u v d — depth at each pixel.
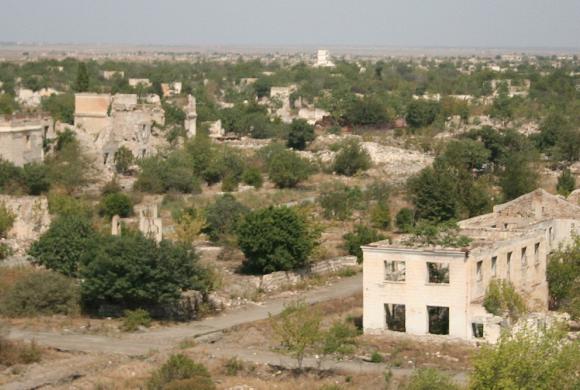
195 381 65.44
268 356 75.50
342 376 70.19
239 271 102.44
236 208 116.31
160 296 86.38
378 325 79.44
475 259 77.56
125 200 127.50
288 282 100.94
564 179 153.12
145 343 78.94
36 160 144.88
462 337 76.81
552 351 59.09
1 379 68.88
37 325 83.31
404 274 79.75
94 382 68.56
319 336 72.44
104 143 159.62
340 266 108.56
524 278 84.88
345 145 182.88
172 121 189.38
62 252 94.62
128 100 170.38
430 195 128.62
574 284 90.00
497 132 186.12
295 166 160.50
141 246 87.12
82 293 87.75
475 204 128.62
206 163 161.75
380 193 146.38
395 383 67.69
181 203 138.12
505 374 57.84
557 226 96.62
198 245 113.12
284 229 102.06
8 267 96.06
